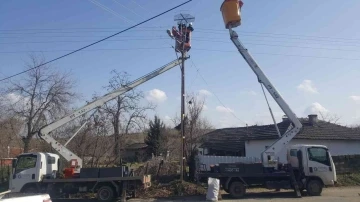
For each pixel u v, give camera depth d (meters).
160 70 21.69
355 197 18.44
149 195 19.59
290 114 20.77
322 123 35.16
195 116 32.38
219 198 18.34
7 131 31.31
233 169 19.28
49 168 19.16
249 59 21.14
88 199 19.69
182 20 22.05
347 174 26.00
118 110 33.44
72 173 18.86
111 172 18.58
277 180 19.52
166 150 42.81
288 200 17.56
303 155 19.69
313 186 19.38
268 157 20.08
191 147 25.69
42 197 8.00
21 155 18.53
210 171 19.83
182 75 21.94
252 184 19.44
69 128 27.86
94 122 28.64
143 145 46.06
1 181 23.83
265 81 20.98
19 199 7.37
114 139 31.88
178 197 19.25
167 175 22.83
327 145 31.61
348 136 32.56
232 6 20.59
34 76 29.34
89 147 28.53
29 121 28.72
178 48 21.80
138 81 21.50
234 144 35.06
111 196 18.39
